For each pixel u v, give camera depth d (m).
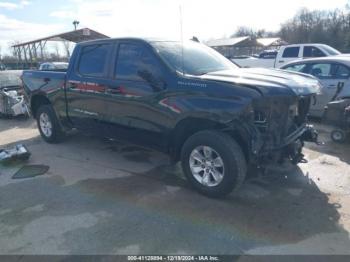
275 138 3.61
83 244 3.09
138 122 4.48
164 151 4.43
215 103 3.61
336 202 3.81
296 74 4.37
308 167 4.87
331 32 60.16
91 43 5.21
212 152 3.84
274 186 4.25
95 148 6.04
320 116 7.68
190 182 4.11
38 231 3.31
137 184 4.40
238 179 3.69
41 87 6.13
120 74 4.66
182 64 4.23
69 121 5.80
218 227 3.33
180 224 3.40
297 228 3.30
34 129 7.90
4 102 9.09
